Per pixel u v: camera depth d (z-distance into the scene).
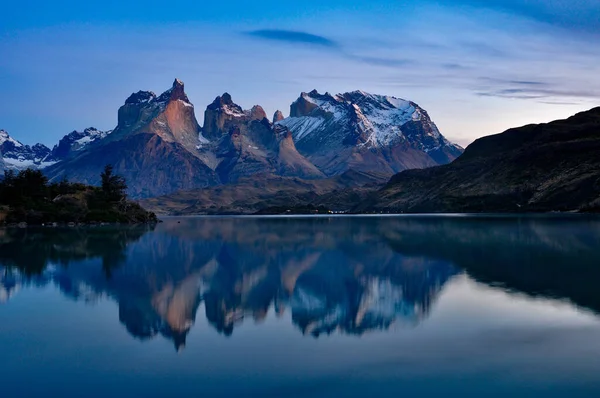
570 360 28.53
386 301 44.50
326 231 146.00
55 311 41.97
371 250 87.44
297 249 91.62
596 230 120.50
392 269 64.06
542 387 25.33
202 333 35.16
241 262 73.88
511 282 51.81
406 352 30.34
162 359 29.89
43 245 104.00
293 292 49.84
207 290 51.34
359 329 35.41
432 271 61.25
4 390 25.83
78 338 34.19
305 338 33.56
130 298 47.28
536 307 40.31
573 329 34.09
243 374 27.41
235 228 178.62
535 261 67.19
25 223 193.88
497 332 33.81
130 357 30.23
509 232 119.44
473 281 53.06
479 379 26.34
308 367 28.27
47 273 63.41
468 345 31.33
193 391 25.45
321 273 62.06
